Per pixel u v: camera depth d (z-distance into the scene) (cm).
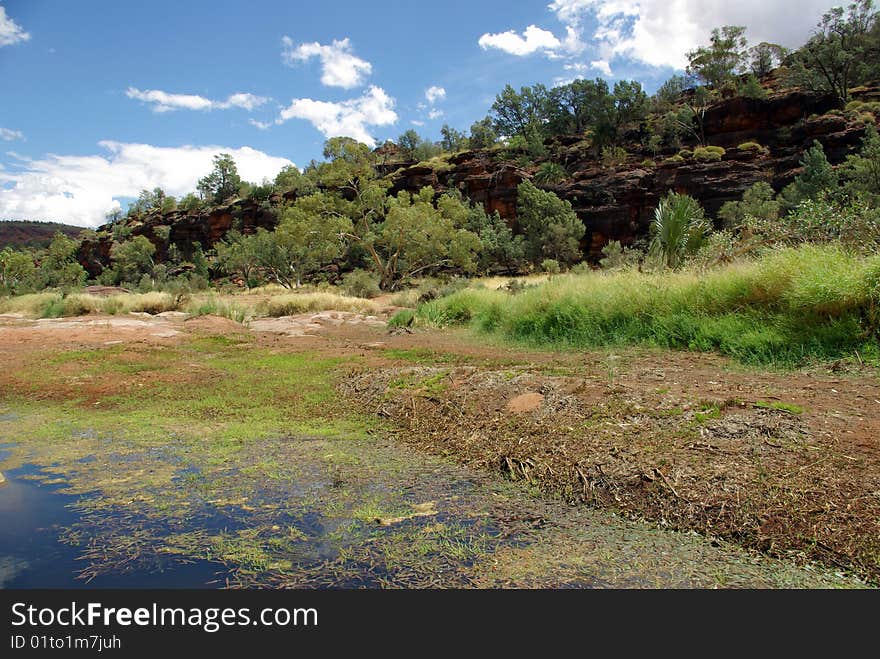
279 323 1575
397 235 3934
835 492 301
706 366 619
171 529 306
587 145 8250
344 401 631
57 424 547
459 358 793
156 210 10756
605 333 855
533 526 314
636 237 6228
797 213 937
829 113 6294
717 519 305
